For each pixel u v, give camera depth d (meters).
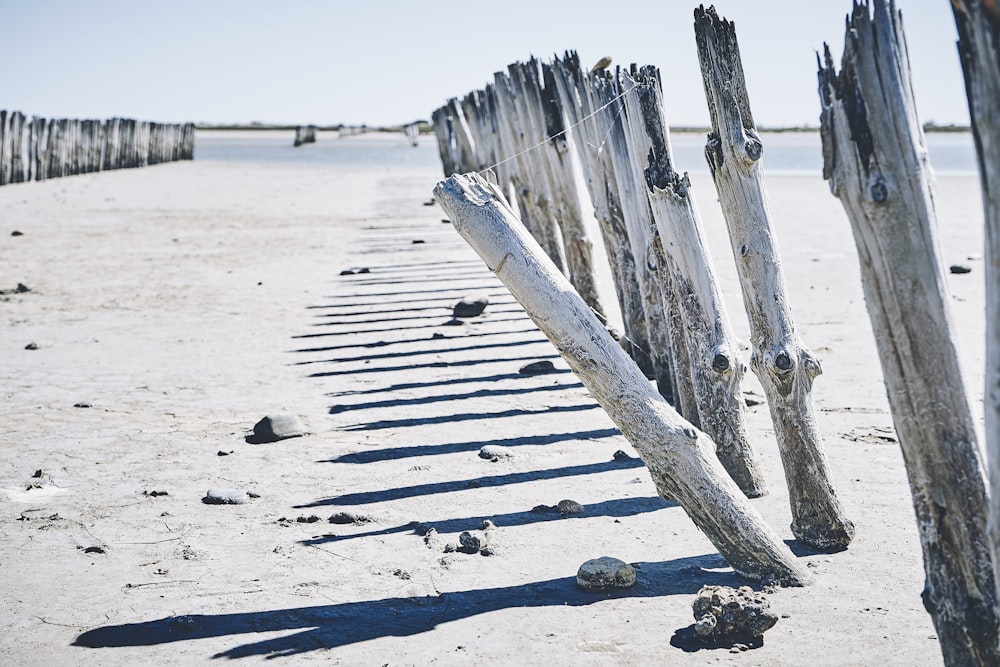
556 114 9.43
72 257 16.06
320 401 7.31
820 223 19.09
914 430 2.75
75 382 7.95
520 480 5.45
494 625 3.68
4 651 3.52
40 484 5.47
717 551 4.31
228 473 5.67
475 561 4.32
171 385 7.85
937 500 2.74
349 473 5.64
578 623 3.67
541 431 6.41
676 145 66.94
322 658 3.44
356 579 4.15
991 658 2.72
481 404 7.14
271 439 6.30
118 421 6.80
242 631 3.67
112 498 5.24
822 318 9.79
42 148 37.94
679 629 3.59
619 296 7.99
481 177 4.10
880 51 2.65
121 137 49.53
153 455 6.02
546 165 11.80
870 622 3.59
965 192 23.17
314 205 27.22
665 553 4.35
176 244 17.98
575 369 3.98
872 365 7.77
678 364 5.79
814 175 34.59
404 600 3.92
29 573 4.25
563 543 4.50
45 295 12.43
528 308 3.97
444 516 4.91
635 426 3.94
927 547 2.80
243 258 16.08
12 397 7.46
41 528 4.80
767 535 3.95
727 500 3.92
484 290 12.70
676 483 3.95
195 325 10.47
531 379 7.89
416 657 3.43
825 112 2.75
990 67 1.91
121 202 28.05
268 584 4.11
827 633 3.51
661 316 6.72
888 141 2.66
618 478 5.43
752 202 4.33
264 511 5.04
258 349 9.25
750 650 3.41
